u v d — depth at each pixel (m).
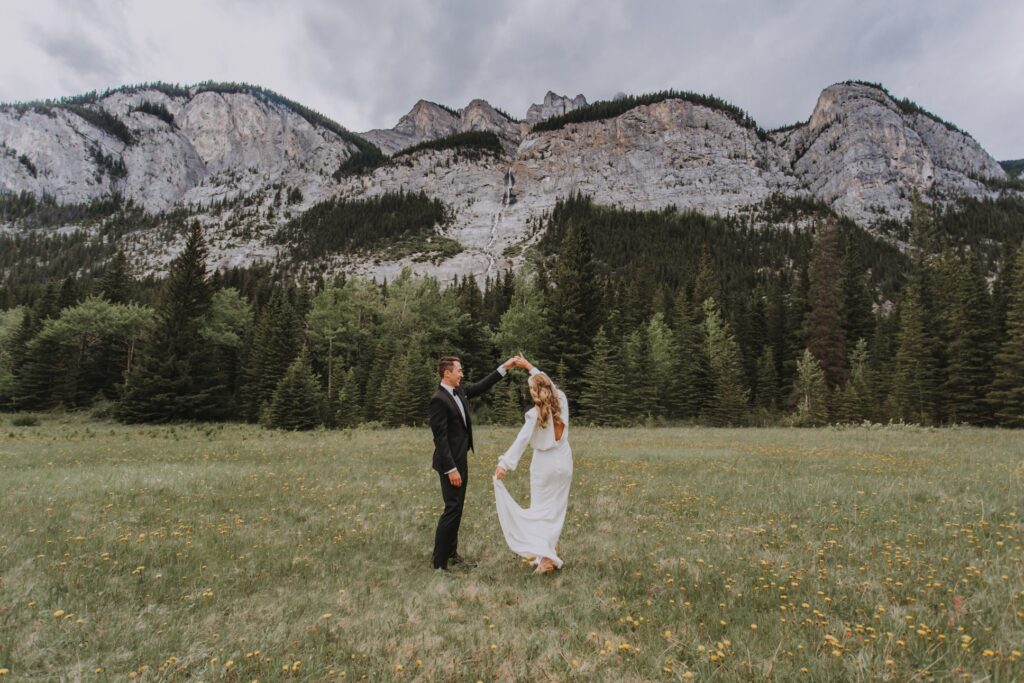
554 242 184.38
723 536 6.13
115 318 55.03
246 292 104.94
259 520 7.02
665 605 3.97
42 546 5.38
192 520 6.97
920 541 5.57
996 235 178.50
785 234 183.88
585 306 50.03
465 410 5.44
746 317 69.50
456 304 63.50
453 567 5.14
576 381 46.81
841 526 6.41
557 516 5.17
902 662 2.96
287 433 28.48
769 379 55.28
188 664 3.04
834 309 54.91
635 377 47.44
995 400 36.06
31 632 3.35
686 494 8.71
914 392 42.19
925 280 60.75
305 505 8.16
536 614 3.84
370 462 13.65
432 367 50.03
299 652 3.23
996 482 8.96
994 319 41.38
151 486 9.48
